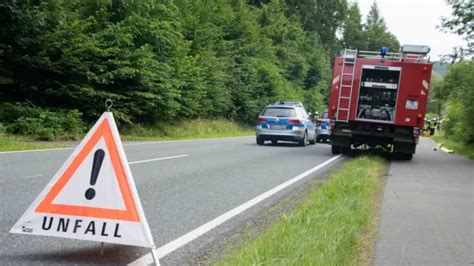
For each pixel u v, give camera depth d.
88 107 19.80
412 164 15.21
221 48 36.75
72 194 4.53
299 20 67.94
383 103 16.92
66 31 17.62
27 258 4.52
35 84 18.38
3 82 17.69
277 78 43.00
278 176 11.00
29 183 7.98
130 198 4.46
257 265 4.18
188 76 26.88
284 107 21.20
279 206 7.64
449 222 6.80
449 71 24.86
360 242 5.44
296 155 16.47
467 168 14.71
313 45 68.69
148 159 12.64
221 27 38.34
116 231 4.43
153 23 22.36
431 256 5.09
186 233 5.73
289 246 4.74
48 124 16.72
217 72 32.69
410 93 16.05
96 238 4.43
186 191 8.38
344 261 4.54
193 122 29.30
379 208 7.56
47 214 4.52
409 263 4.82
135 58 20.75
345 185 9.05
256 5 60.12
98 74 19.36
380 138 16.95
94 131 4.60
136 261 4.61
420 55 16.50
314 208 6.90
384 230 6.10
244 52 40.66
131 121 22.86
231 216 6.75
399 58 16.61
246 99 38.28
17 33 16.78
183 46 26.09
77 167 4.56
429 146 29.66
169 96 23.52
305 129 21.31
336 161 15.14
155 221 6.20
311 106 57.91
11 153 11.91
